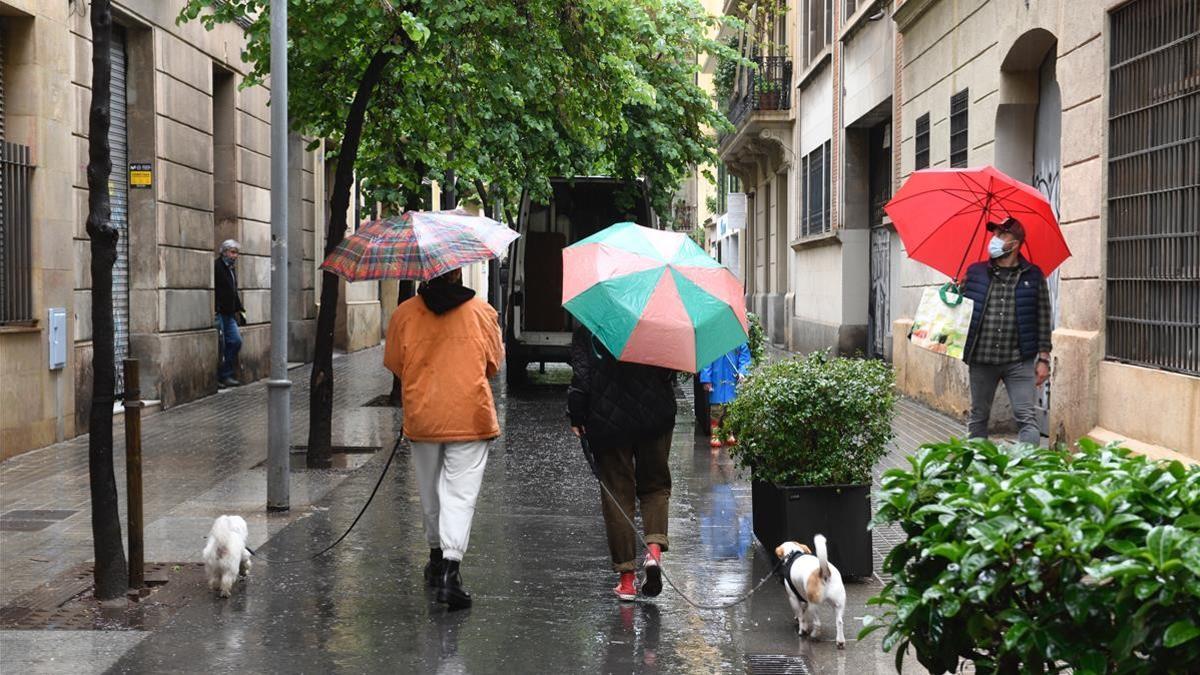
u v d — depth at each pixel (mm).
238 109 20812
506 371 22109
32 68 13086
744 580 7715
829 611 7008
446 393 7055
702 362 6797
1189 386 9484
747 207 44125
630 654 6188
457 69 13453
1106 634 3523
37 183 13164
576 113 15203
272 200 9766
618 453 7227
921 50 18344
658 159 22156
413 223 7379
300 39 12188
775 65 33125
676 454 13219
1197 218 9539
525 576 7781
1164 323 10094
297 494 10539
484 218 7688
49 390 13422
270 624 6652
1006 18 14156
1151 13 10328
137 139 16672
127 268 16672
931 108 17844
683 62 22141
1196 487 3717
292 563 8031
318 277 27844
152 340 16812
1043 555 3449
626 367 7098
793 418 7566
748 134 34344
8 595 7176
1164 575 3311
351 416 16625
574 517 9703
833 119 26500
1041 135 14438
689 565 8109
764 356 14430
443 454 7258
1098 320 11289
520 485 11234
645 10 19516
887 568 4176
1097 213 11289
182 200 17812
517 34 13336
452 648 6266
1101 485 3684
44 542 8594
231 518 7352
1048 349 9359
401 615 6859
